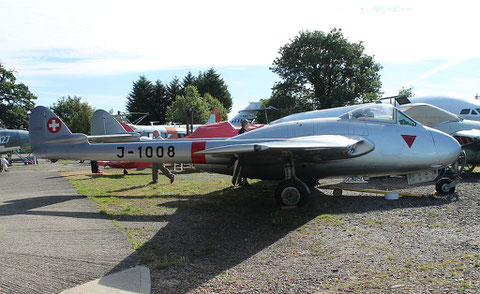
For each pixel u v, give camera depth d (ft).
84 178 42.75
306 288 10.15
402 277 10.49
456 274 10.42
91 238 15.76
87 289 10.34
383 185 29.66
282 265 12.12
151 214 20.90
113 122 62.39
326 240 14.76
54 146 29.45
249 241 15.15
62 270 11.88
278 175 25.86
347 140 22.24
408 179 25.81
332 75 133.18
